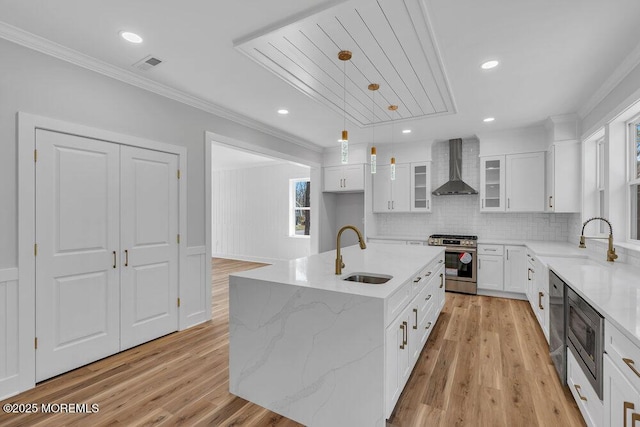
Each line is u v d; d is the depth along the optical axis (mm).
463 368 2545
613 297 1680
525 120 4145
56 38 2275
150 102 3045
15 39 2178
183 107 3359
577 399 1938
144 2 1876
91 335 2629
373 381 1688
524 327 3438
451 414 1973
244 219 8359
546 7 1869
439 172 5527
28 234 2258
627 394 1255
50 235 2381
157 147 3098
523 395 2166
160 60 2592
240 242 8438
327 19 1981
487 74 2777
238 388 2172
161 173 3156
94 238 2643
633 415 1161
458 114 3900
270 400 2031
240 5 1896
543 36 2180
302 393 1909
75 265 2521
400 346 1995
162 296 3180
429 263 2867
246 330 2131
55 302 2410
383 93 3211
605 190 3041
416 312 2402
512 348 2910
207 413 1995
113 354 2779
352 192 6402
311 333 1877
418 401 2109
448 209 5461
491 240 4887
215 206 8930
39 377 2320
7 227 2172
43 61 2336
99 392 2219
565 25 2047
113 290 2777
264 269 2424
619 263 2674
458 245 4840
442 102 3480
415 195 5461
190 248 3451
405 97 3322
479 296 4691
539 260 3264
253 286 2102
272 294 2021
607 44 2277
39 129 2322
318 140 5348
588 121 3621
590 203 3777
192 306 3492
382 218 6004
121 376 2432
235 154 6590
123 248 2848
